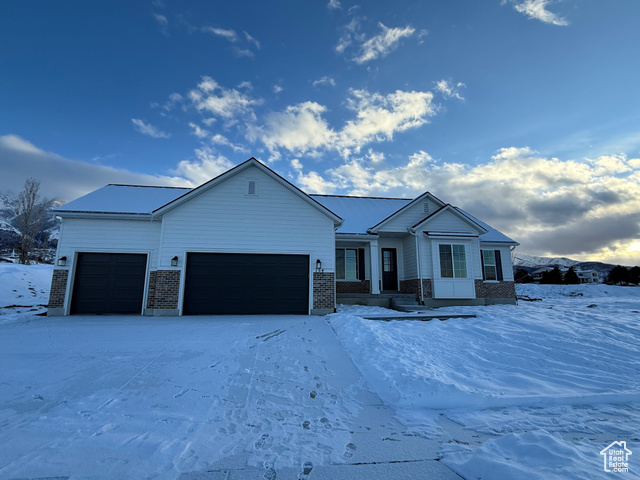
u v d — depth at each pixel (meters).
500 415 4.28
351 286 15.29
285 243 11.76
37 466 2.88
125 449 3.21
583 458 2.97
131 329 8.42
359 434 3.70
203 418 4.00
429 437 3.64
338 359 6.41
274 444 3.43
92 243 11.77
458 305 14.52
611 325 8.83
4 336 7.64
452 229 15.13
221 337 7.66
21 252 30.11
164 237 11.28
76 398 4.44
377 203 18.19
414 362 5.89
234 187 11.83
